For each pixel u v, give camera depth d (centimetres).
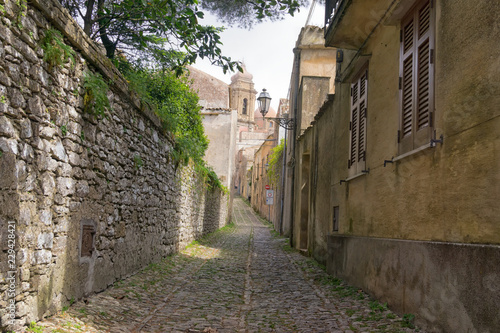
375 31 776
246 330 548
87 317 514
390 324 544
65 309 519
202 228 1917
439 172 498
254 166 5403
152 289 759
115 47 971
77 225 561
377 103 750
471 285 408
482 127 413
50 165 479
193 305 675
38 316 452
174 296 730
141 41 931
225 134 3158
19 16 404
